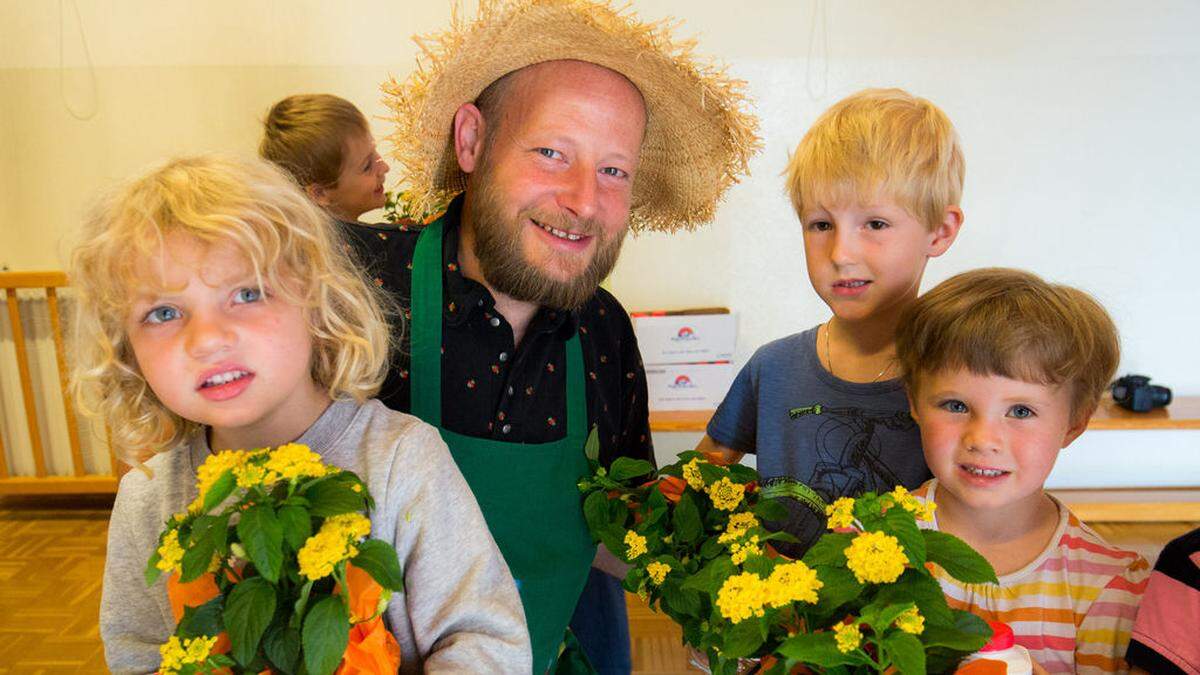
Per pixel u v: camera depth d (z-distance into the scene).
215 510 0.82
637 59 1.03
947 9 3.04
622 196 1.08
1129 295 3.23
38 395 3.35
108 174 3.20
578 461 1.14
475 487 1.07
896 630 0.73
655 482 1.16
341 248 1.03
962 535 1.04
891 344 1.17
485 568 0.87
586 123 1.02
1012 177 3.15
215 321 0.79
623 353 1.31
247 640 0.66
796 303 3.33
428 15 3.09
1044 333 0.94
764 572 0.82
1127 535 3.07
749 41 3.10
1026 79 3.07
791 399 1.25
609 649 1.32
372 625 0.74
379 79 3.14
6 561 2.94
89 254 0.80
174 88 3.14
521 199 1.02
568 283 1.05
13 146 3.17
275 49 3.12
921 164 1.07
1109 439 3.34
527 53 1.03
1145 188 3.13
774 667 0.78
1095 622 0.96
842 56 3.10
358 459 0.88
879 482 1.14
